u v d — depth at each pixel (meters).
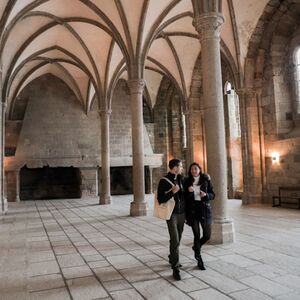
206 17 7.76
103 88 18.97
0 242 8.35
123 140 25.02
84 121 24.16
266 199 15.61
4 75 16.70
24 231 10.00
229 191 19.16
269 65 15.38
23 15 13.38
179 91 20.80
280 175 14.91
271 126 15.40
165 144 25.91
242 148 15.98
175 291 4.47
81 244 7.85
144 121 26.38
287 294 4.23
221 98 7.77
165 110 26.12
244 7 14.37
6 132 22.98
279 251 6.40
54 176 25.00
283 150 14.73
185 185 5.58
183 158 25.34
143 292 4.50
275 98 15.10
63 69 22.52
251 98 15.85
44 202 20.66
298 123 14.84
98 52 18.05
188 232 8.79
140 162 13.28
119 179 26.69
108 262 6.11
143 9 12.91
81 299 4.34
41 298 4.45
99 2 13.65
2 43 12.82
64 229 10.21
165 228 9.68
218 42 7.91
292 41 14.84
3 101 16.61
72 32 16.89
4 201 15.02
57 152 22.95
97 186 23.95
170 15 14.46
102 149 18.86
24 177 24.36
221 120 7.66
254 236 7.90
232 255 6.18
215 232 7.17
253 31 15.22
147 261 6.06
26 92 23.73
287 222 9.95
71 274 5.46
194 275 5.11
